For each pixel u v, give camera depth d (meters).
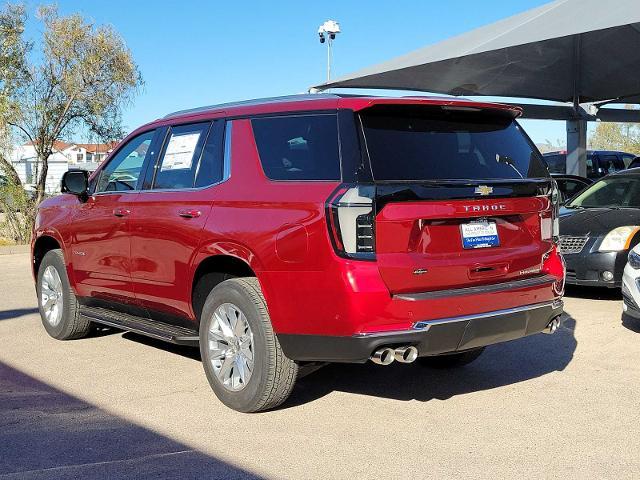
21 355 6.44
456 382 5.50
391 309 4.10
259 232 4.50
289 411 4.84
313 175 4.40
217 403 5.00
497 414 4.74
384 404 4.98
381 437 4.35
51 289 7.07
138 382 5.55
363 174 4.22
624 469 3.83
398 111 4.54
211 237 4.83
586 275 8.38
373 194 4.11
